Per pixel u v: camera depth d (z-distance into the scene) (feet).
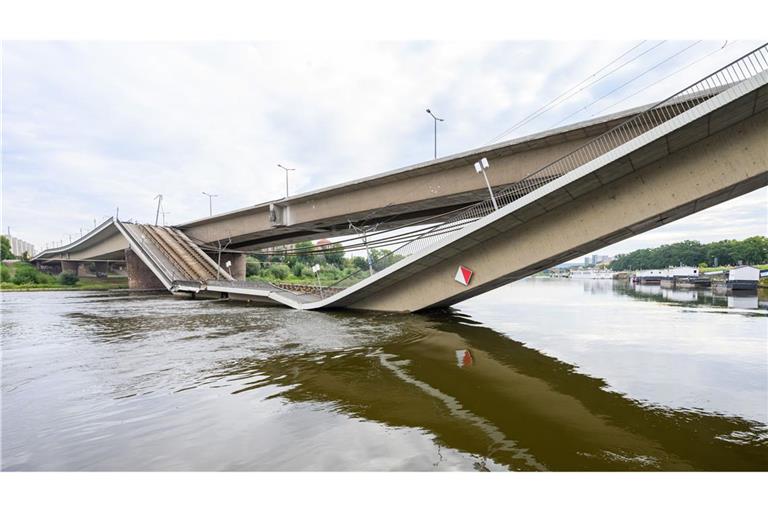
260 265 289.33
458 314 79.36
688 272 215.92
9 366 37.52
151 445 20.34
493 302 113.09
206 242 168.25
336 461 18.44
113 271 286.25
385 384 31.37
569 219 59.26
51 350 45.24
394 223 131.34
